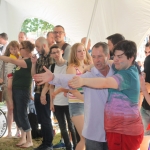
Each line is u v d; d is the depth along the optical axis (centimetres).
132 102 236
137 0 596
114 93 239
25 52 464
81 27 727
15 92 467
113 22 645
